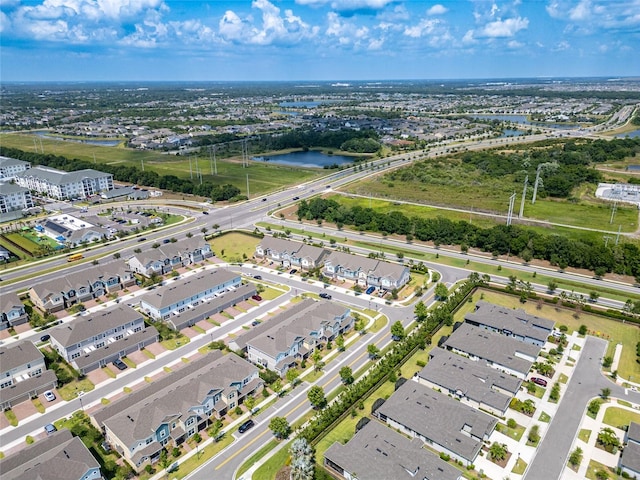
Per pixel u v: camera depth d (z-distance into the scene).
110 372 92.94
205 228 179.88
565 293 120.31
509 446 73.25
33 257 149.88
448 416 76.44
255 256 152.88
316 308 106.06
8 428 77.56
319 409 82.25
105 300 122.94
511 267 143.12
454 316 113.94
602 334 104.62
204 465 69.94
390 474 64.69
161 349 100.50
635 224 176.12
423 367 92.19
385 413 78.06
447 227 163.75
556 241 146.38
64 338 96.00
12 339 103.94
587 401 83.44
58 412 81.56
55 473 61.75
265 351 92.31
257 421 79.44
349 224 185.25
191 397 77.62
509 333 103.62
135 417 72.50
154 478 67.50
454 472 65.38
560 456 71.25
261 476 67.75
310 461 66.69
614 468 68.94
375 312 116.69
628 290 126.31
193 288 119.12
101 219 188.25
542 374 90.88
